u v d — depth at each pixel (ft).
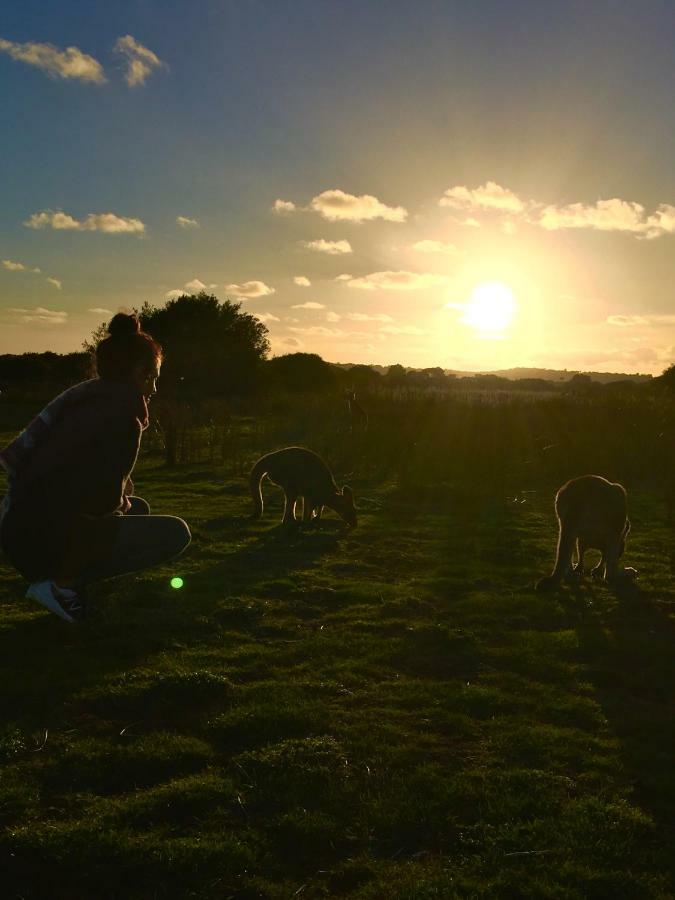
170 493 22.35
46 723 7.33
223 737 7.22
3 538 7.95
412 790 6.31
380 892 5.14
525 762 6.89
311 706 7.79
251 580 12.82
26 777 6.34
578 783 6.55
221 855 5.39
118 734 7.20
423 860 5.51
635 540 16.93
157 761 6.64
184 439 29.71
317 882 5.28
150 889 5.11
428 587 12.87
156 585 12.25
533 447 30.60
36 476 7.70
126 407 7.79
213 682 8.17
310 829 5.76
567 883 5.22
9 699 7.83
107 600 11.27
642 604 12.04
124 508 8.91
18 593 11.53
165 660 8.97
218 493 22.56
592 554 15.75
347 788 6.30
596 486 12.97
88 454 7.68
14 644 9.39
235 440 30.25
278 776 6.45
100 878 5.18
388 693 8.33
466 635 10.28
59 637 9.64
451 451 29.66
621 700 8.38
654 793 6.44
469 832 5.79
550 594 12.55
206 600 11.47
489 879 5.26
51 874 5.21
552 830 5.76
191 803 6.02
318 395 50.03
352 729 7.37
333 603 11.84
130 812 5.85
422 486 23.97
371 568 14.21
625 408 34.63
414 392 43.80
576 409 36.01
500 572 14.02
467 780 6.49
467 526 18.25
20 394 52.19
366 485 24.61
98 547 8.23
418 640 10.11
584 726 7.72
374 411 38.24
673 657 9.70
